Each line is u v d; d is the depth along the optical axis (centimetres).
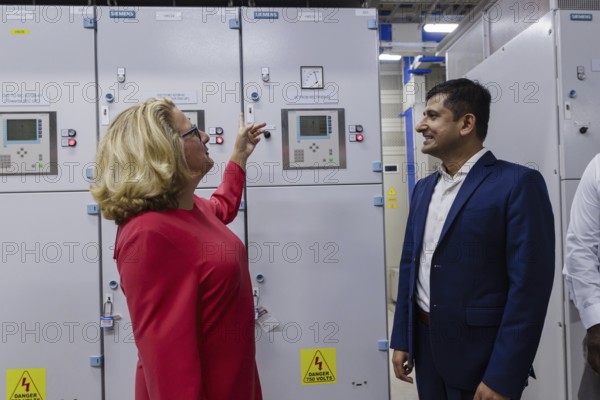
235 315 92
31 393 160
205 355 90
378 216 174
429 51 325
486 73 218
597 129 168
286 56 172
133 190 81
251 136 147
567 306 166
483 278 111
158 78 167
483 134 123
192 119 168
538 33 176
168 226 83
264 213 170
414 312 130
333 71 174
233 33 170
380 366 173
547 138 173
